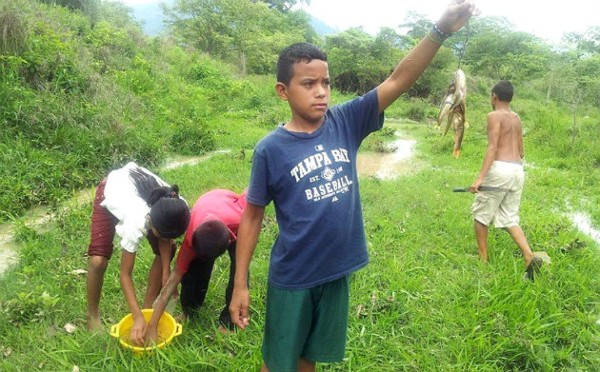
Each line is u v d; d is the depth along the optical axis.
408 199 6.64
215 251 2.83
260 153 2.13
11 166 6.24
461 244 5.09
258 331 3.33
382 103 2.20
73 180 6.57
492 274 4.36
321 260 2.18
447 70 26.67
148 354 2.95
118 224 3.05
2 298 3.67
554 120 13.05
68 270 4.06
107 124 8.00
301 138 2.09
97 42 13.15
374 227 5.40
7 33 8.04
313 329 2.38
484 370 3.05
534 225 5.66
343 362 3.04
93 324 3.35
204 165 8.26
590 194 7.84
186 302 3.45
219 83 17.59
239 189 6.61
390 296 3.80
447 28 2.04
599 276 4.39
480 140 12.34
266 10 27.62
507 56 28.33
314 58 2.01
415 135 15.10
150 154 8.25
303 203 2.10
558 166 9.99
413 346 3.28
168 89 13.38
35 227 5.19
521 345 3.20
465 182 8.04
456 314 3.65
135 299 3.02
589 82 22.22
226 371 2.94
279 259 2.25
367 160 10.80
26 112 7.25
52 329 3.33
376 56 27.58
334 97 23.80
